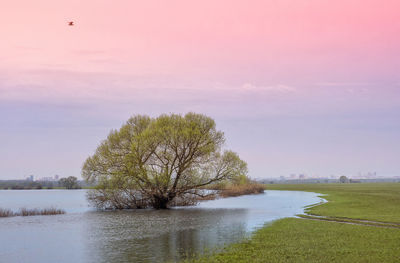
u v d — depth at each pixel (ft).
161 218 156.97
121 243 94.79
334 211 158.61
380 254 71.31
